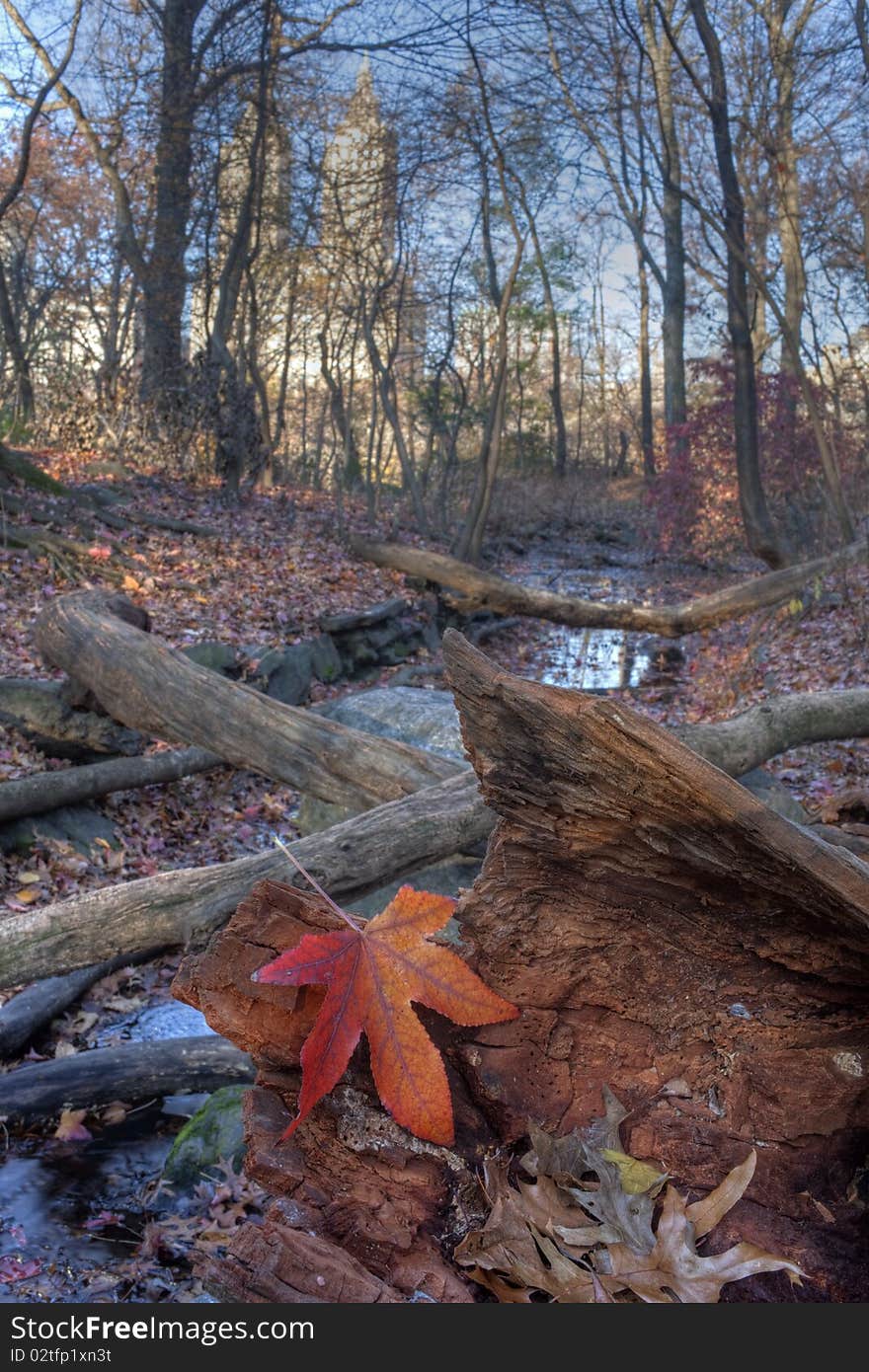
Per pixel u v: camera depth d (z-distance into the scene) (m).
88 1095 3.44
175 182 16.39
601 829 1.32
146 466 14.72
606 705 1.21
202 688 5.07
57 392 15.95
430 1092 1.27
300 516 14.63
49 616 6.02
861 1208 1.32
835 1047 1.37
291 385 26.70
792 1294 1.26
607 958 1.40
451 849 3.64
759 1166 1.34
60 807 5.66
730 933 1.36
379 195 16.61
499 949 1.40
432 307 20.53
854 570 10.42
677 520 16.89
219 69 16.38
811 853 1.19
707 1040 1.40
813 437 13.33
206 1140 3.12
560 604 11.00
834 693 4.77
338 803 4.58
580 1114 1.39
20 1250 2.66
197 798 6.55
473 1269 1.27
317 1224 1.29
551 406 35.34
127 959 4.48
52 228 20.14
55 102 16.08
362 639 10.87
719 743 4.33
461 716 1.34
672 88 14.12
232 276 17.45
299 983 1.26
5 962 3.26
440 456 22.17
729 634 11.35
